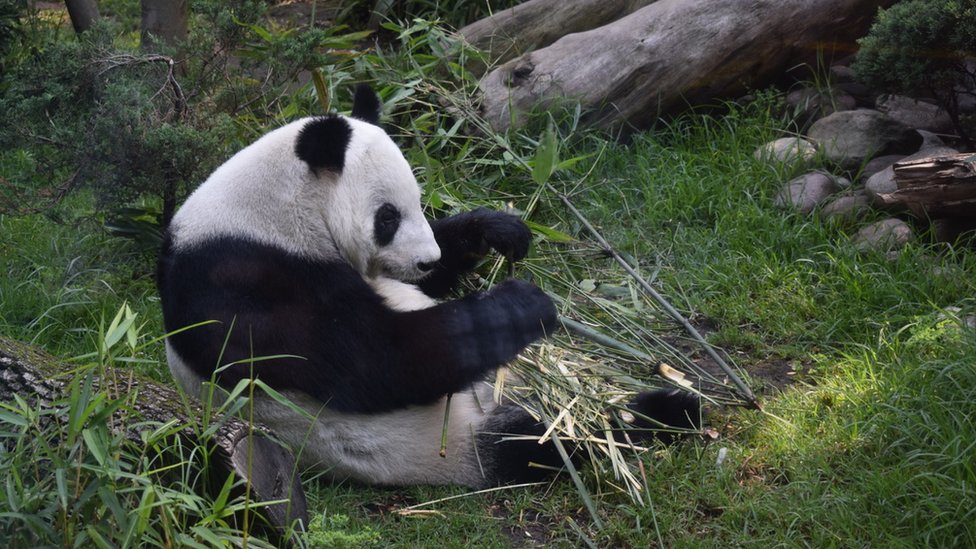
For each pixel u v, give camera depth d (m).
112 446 5.57
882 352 8.91
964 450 6.92
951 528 6.56
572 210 10.11
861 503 6.99
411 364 7.23
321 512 7.21
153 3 14.41
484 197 11.44
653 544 6.94
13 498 5.31
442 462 7.62
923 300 9.67
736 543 6.82
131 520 5.39
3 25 14.04
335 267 7.41
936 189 10.23
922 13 11.09
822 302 10.09
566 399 7.97
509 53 14.73
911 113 13.27
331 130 7.29
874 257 10.34
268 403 7.25
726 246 11.20
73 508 5.36
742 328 9.90
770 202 11.73
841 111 12.91
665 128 13.88
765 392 8.80
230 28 11.15
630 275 10.20
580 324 8.98
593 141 13.24
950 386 7.93
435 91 12.44
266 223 7.35
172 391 6.79
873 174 11.92
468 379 7.33
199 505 6.16
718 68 13.47
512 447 7.68
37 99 10.01
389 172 7.71
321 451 7.46
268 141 7.70
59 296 10.18
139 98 9.95
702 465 7.63
